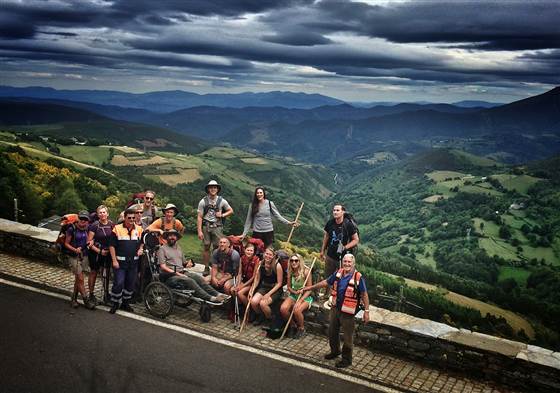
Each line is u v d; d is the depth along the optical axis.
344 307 7.54
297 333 8.72
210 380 6.96
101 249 9.06
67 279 10.59
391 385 7.28
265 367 7.48
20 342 7.72
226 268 9.45
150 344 7.94
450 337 7.92
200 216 10.70
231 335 8.53
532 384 7.30
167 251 9.31
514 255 147.38
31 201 59.59
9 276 10.44
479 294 87.88
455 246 159.75
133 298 9.71
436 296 68.38
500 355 7.47
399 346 8.26
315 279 9.48
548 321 82.50
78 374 6.89
